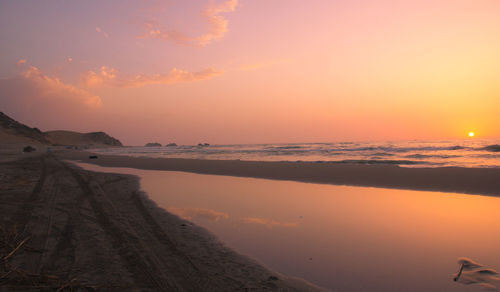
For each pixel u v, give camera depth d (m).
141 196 9.78
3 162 25.48
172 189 11.44
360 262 4.31
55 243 5.04
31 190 10.45
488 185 10.22
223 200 9.18
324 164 19.31
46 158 36.72
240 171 17.56
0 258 4.29
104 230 5.85
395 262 4.28
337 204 8.33
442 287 3.49
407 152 32.94
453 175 12.39
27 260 4.28
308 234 5.68
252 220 6.75
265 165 20.14
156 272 3.94
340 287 3.54
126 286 3.52
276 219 6.83
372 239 5.31
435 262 4.23
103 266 4.11
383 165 17.23
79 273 3.86
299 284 3.62
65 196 9.45
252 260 4.41
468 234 5.44
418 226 6.03
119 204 8.43
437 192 9.69
